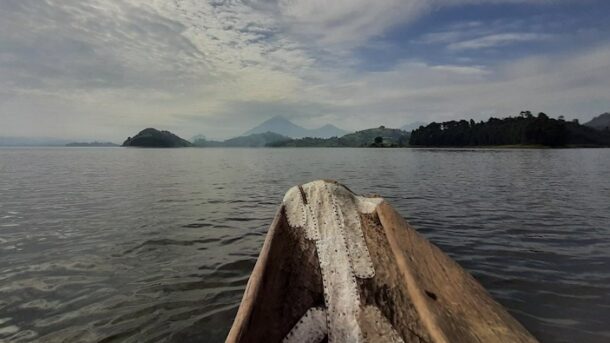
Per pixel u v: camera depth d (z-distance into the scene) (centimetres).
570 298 567
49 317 504
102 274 666
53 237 935
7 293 582
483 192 1872
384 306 392
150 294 579
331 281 425
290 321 406
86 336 457
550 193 1825
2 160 5900
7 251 813
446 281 398
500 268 704
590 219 1162
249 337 326
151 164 5025
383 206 500
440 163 4903
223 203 1530
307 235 468
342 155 9019
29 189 2020
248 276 659
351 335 388
